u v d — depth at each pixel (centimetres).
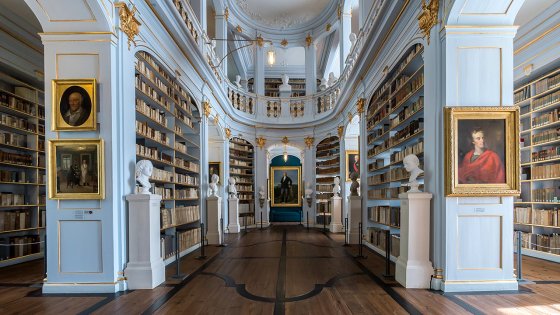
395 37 615
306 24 1341
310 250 768
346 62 1017
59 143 444
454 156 427
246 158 1341
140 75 568
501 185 429
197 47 731
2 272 575
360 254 688
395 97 671
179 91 739
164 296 427
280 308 381
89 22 442
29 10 604
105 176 447
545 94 654
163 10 553
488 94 438
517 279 481
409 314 357
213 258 680
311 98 1323
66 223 448
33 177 701
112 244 444
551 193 632
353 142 1145
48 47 452
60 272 444
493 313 356
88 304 398
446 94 435
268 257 686
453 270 430
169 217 643
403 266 463
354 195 884
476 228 433
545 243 637
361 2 863
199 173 861
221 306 390
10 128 658
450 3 420
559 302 389
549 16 602
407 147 621
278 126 1339
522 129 722
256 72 1343
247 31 1327
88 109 444
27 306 392
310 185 1338
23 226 677
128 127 481
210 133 1121
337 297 418
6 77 645
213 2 1150
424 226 455
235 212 1141
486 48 438
